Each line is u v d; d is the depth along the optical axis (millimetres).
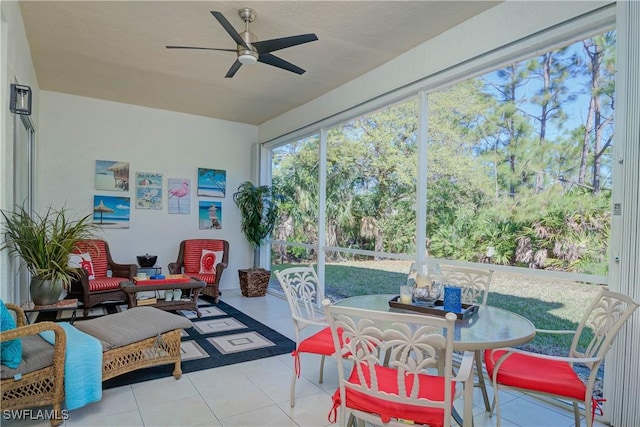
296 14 3014
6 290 2693
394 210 4004
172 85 4738
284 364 3115
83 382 2201
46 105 5039
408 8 2930
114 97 5285
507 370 1980
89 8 2967
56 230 3412
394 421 1565
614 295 1949
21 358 2031
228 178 6461
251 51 3004
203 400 2471
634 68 2162
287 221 6047
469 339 1679
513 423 2258
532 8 2668
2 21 2455
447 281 2859
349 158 4691
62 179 5145
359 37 3395
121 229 5535
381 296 2549
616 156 2240
